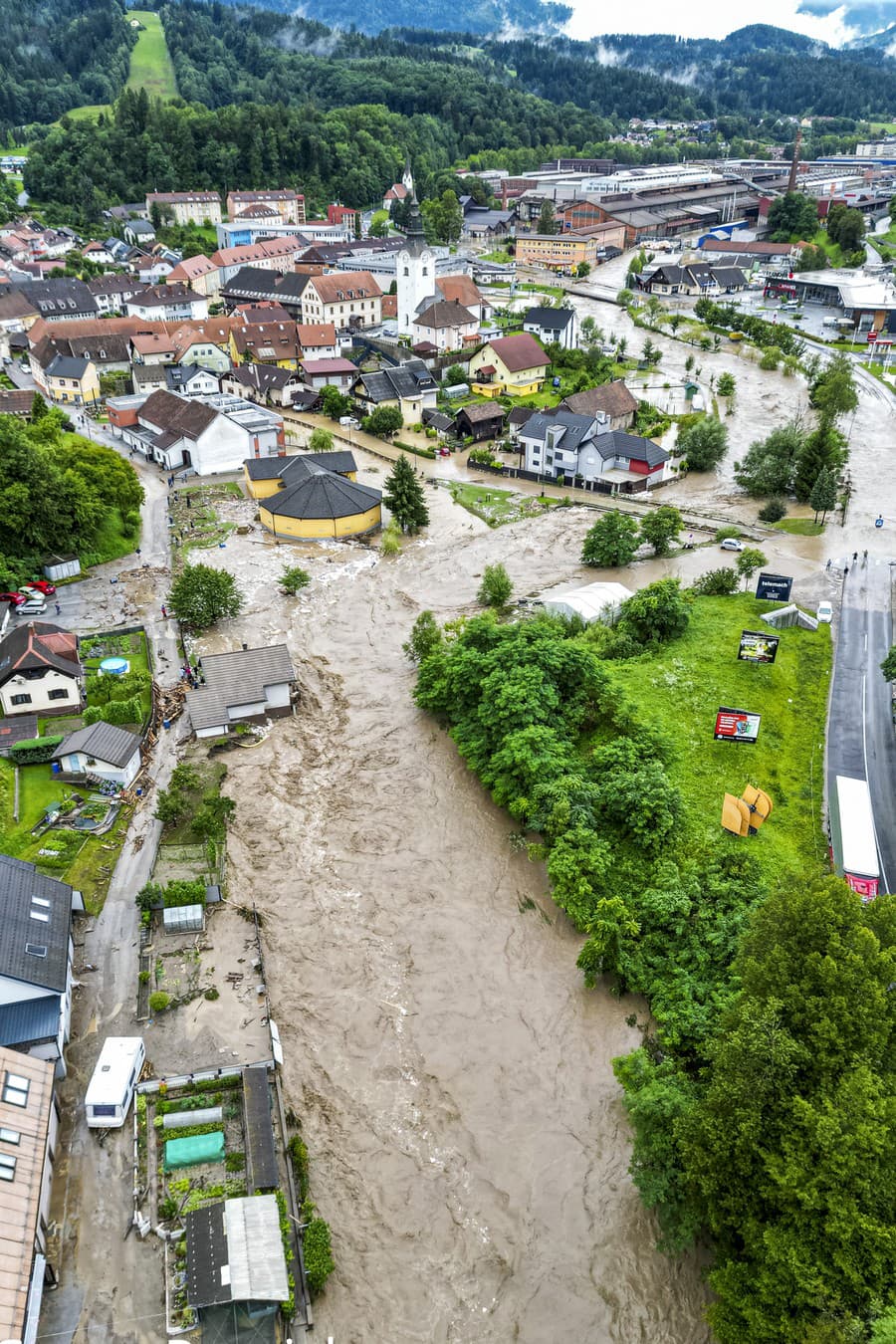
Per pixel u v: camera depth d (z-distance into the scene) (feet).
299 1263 124.16
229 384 551.59
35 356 567.18
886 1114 105.70
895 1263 101.81
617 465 426.92
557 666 228.84
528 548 357.82
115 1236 126.31
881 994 116.26
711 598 305.94
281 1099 146.30
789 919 128.47
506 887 194.70
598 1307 124.26
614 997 168.86
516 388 542.16
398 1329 120.67
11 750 221.25
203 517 384.06
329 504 365.81
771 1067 113.80
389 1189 137.49
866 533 370.73
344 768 231.71
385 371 518.37
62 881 182.29
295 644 288.51
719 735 223.92
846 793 197.26
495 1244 131.03
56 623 290.97
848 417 521.24
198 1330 114.83
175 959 173.37
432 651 257.96
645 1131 132.87
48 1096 134.21
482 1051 159.43
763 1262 109.60
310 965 175.11
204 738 238.48
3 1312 105.40
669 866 185.68
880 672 264.11
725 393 545.03
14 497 306.76
